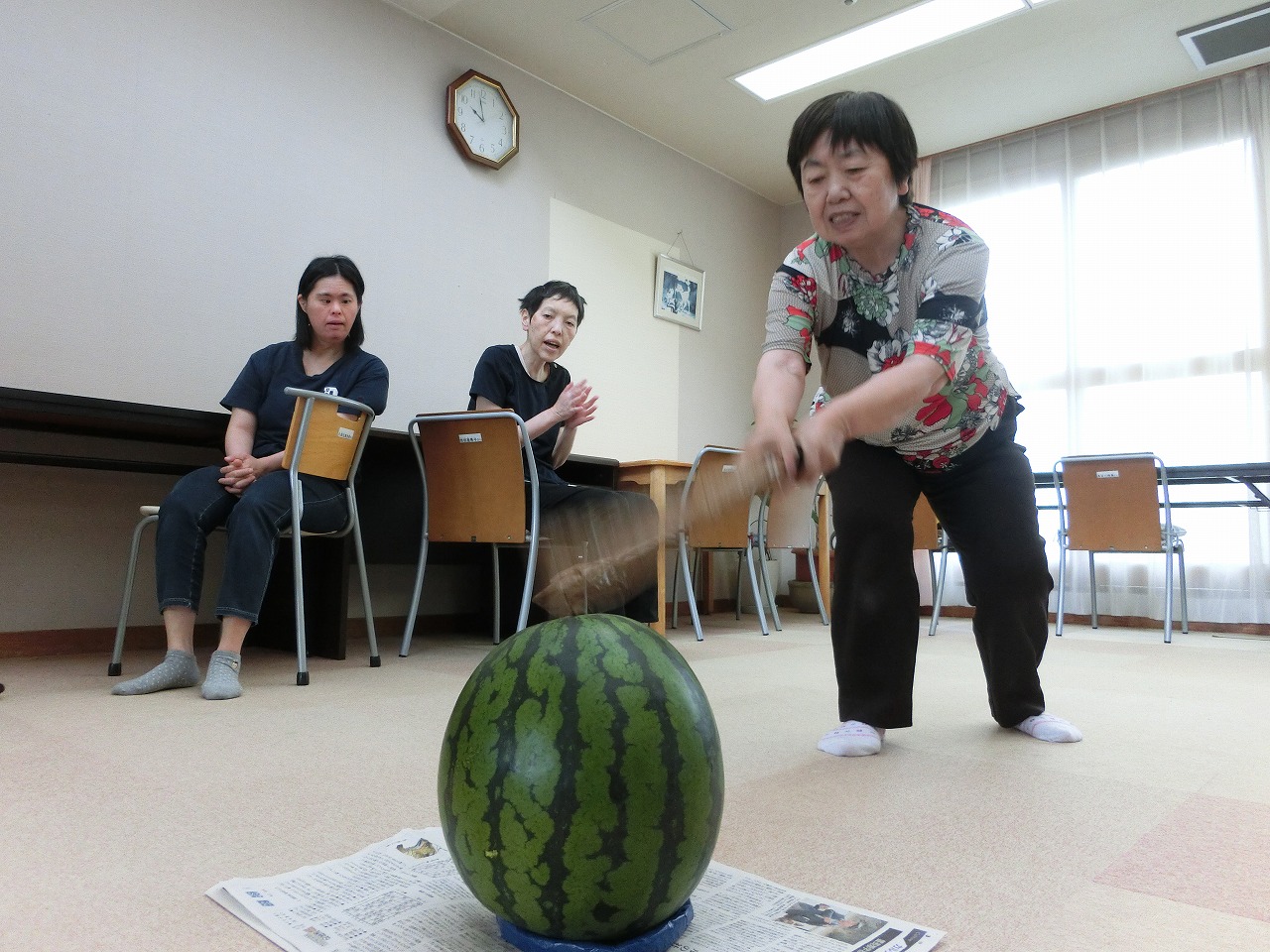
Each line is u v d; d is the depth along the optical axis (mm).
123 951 752
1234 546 4328
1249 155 4406
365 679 2396
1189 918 854
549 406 3178
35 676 2375
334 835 1067
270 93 3486
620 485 3996
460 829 706
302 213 3557
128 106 3086
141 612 3084
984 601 1711
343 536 2803
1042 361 4957
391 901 827
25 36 2863
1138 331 4668
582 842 658
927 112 4910
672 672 733
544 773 667
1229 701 2211
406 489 3383
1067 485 4062
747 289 5930
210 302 3262
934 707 2084
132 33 3109
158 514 2279
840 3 3943
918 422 1484
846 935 774
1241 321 4391
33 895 875
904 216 1408
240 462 2338
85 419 2465
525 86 4504
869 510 1572
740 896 861
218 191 3307
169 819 1126
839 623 1620
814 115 1299
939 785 1354
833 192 1292
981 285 1350
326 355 2715
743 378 5844
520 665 720
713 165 5633
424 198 4008
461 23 4098
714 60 4414
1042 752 1597
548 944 700
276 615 3203
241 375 2609
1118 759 1547
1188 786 1360
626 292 5004
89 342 2953
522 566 3639
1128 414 4676
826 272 1485
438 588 3982
